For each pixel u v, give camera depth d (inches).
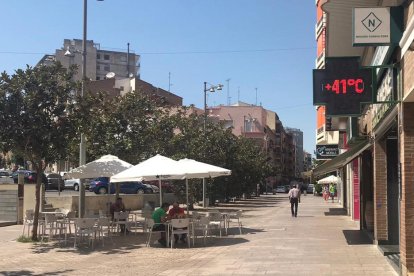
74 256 538.3
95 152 895.7
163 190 1622.8
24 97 600.4
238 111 4013.3
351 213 1016.9
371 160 706.2
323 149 1389.0
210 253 540.7
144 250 578.6
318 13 1346.0
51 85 614.9
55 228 677.9
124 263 491.2
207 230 671.1
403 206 356.5
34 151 628.1
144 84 3083.2
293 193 1082.7
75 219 605.6
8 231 779.4
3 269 462.9
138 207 1296.8
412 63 311.4
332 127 1037.8
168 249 584.1
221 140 1469.0
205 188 1352.1
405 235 354.0
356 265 440.1
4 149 615.2
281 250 541.6
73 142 753.0
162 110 1159.0
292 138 6894.7
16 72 603.2
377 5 518.9
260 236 686.5
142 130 944.3
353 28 355.6
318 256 494.3
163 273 430.3
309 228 792.9
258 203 1786.4
